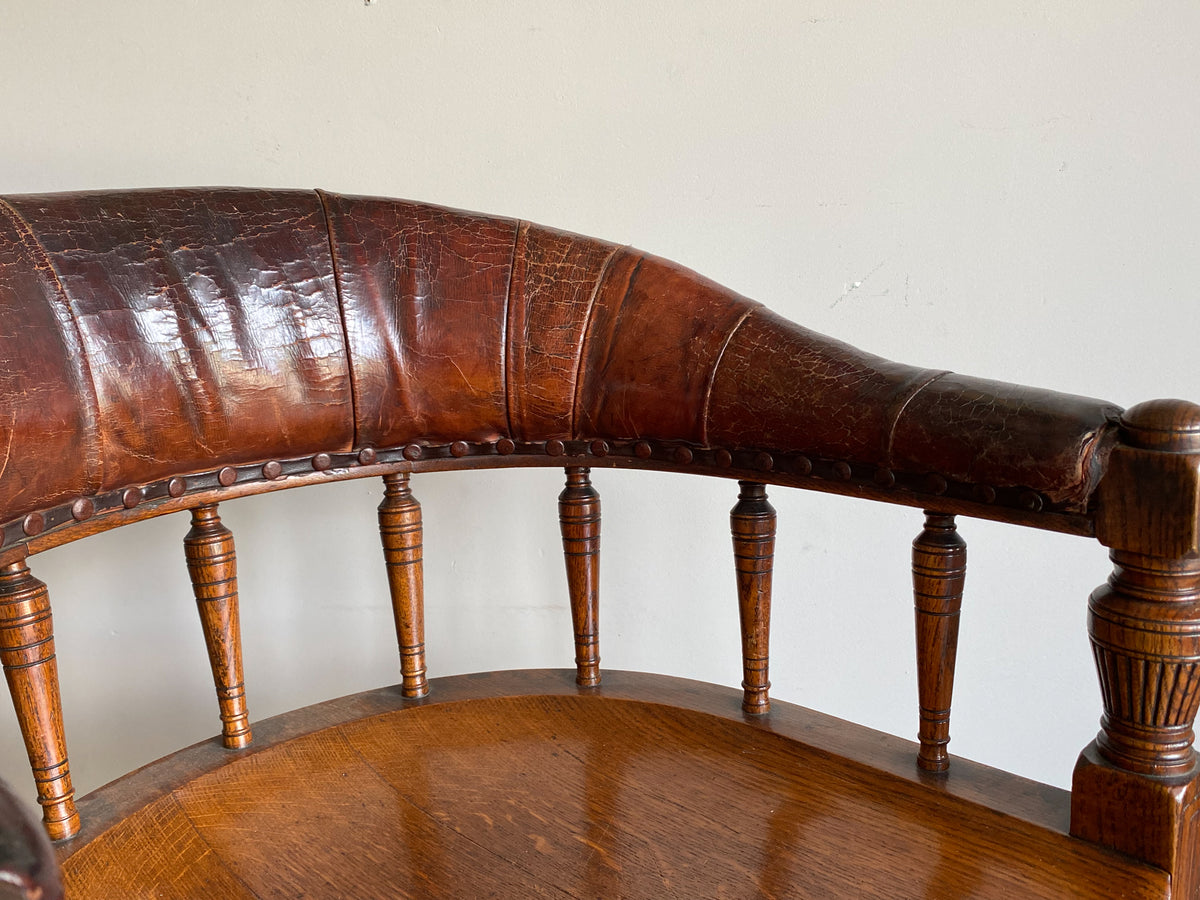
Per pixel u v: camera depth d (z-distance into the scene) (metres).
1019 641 1.29
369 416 0.86
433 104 1.22
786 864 0.64
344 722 0.85
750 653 0.83
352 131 1.22
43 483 0.70
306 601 1.37
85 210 0.76
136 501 0.76
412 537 0.89
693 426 0.82
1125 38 1.12
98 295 0.74
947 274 1.19
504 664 1.39
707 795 0.73
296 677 1.38
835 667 1.34
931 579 0.71
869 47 1.16
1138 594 0.61
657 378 0.83
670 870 0.65
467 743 0.83
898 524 1.29
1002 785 0.71
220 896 0.64
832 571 1.32
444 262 0.87
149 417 0.76
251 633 1.37
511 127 1.22
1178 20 1.10
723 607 1.34
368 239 0.86
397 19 1.20
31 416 0.69
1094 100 1.13
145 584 1.33
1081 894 0.60
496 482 1.34
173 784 0.76
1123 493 0.60
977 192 1.17
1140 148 1.14
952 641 0.72
